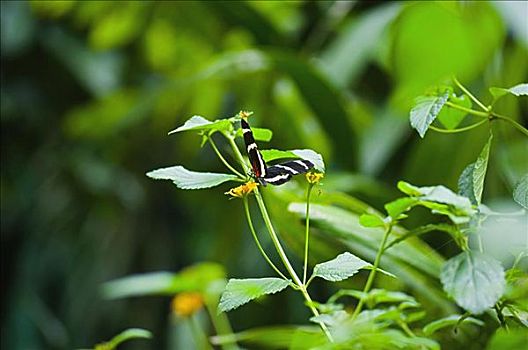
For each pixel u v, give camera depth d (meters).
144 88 4.54
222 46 3.85
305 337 1.66
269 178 1.48
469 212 1.46
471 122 2.37
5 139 5.14
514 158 2.09
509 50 2.42
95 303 4.98
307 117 3.22
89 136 4.50
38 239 5.14
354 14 3.21
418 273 1.75
